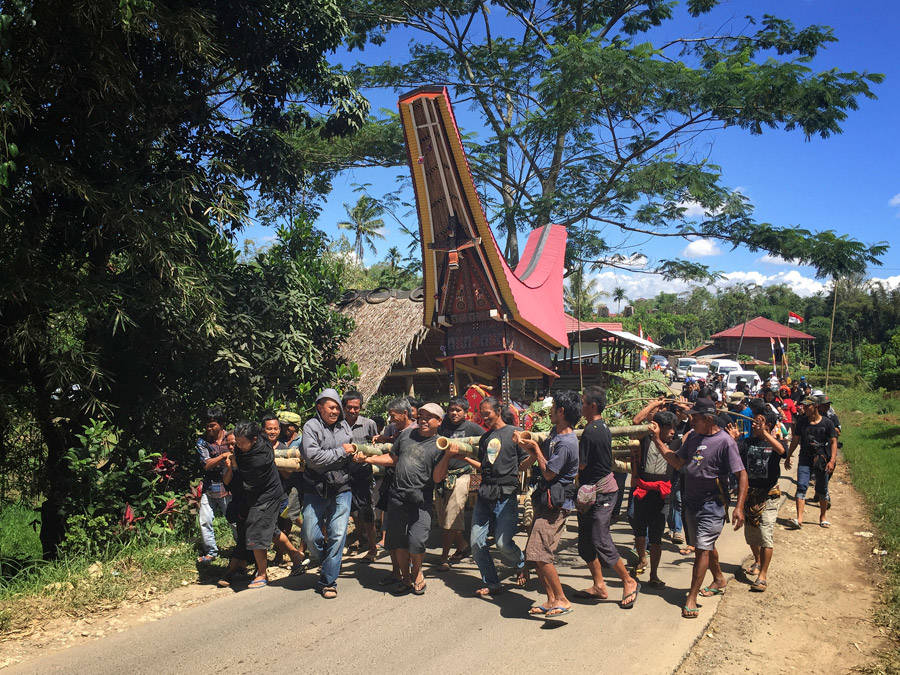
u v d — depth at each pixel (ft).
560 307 58.54
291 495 23.31
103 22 25.40
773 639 16.87
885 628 17.62
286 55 36.78
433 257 40.83
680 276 76.64
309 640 16.49
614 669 14.67
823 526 29.07
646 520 20.54
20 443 30.76
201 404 35.70
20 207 27.20
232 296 35.01
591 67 63.26
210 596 20.17
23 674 14.75
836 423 29.07
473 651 15.69
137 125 32.04
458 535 23.86
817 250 64.03
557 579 17.31
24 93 25.66
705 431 18.52
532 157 83.76
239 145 37.76
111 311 29.37
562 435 17.69
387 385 58.90
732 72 63.05
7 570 25.49
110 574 21.84
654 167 68.18
